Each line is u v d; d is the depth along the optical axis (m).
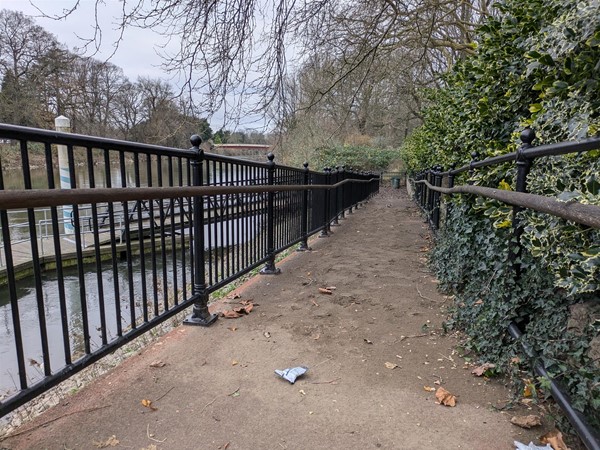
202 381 1.94
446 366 2.11
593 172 1.43
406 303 3.13
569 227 1.43
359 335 2.51
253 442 1.51
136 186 2.01
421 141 11.44
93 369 2.56
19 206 1.27
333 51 5.89
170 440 1.51
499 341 2.03
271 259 4.05
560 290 1.70
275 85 4.39
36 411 1.99
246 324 2.69
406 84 9.71
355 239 6.28
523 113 2.74
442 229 4.64
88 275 8.84
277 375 2.00
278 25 4.21
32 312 6.73
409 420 1.65
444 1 6.17
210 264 2.84
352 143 24.31
